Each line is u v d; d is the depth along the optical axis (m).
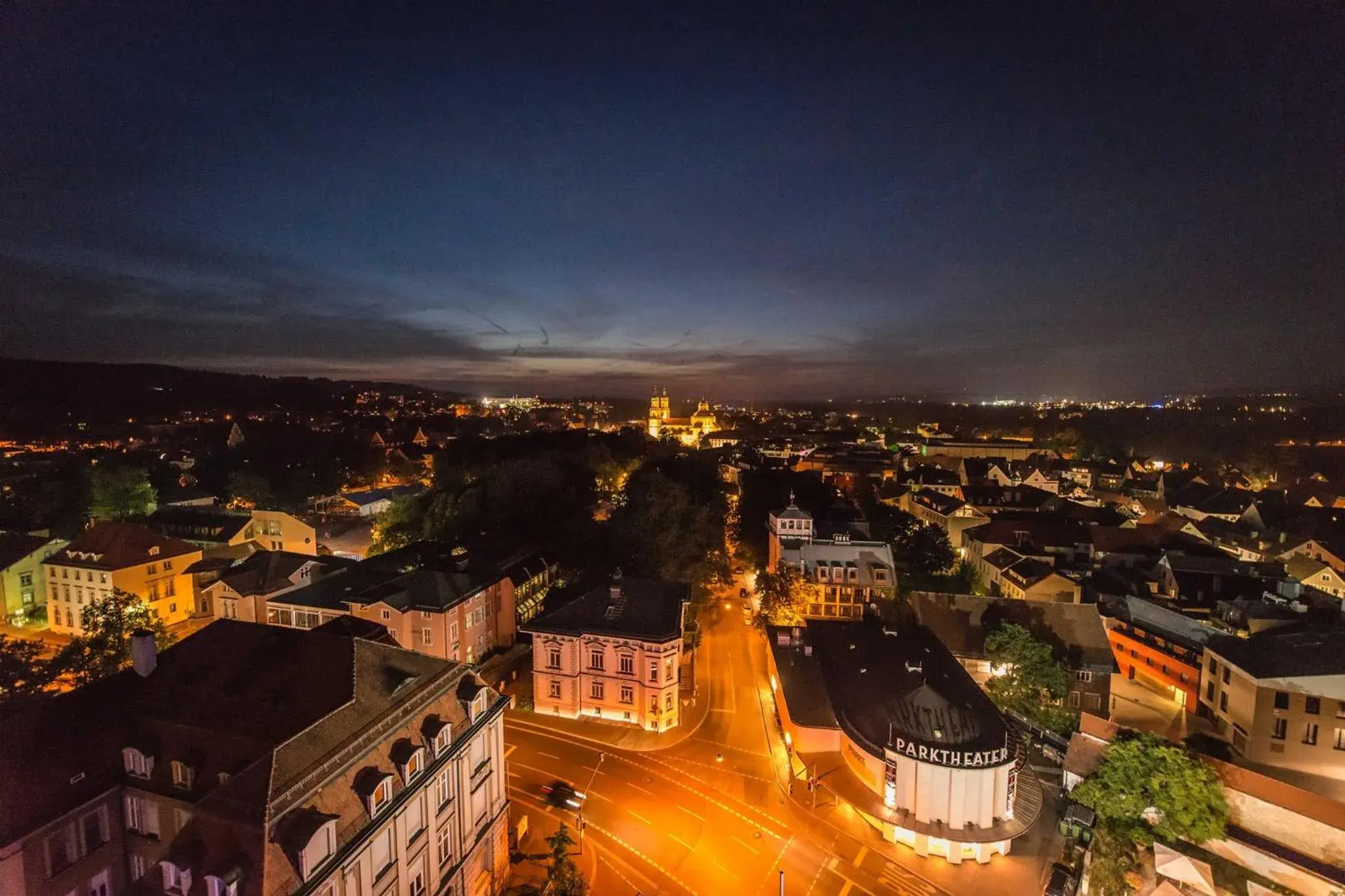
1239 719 67.25
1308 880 44.78
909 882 49.97
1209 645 73.62
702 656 89.81
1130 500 180.00
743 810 57.69
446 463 184.88
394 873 36.41
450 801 42.44
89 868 34.19
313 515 153.75
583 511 124.94
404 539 118.94
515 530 115.81
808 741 62.75
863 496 170.12
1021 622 79.69
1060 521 134.62
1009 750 53.06
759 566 126.75
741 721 72.44
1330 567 107.06
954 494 179.75
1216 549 113.19
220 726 35.72
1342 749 62.00
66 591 88.31
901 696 59.12
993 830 51.78
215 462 192.75
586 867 50.69
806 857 52.34
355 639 42.59
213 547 112.56
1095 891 46.91
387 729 38.03
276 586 86.06
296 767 32.56
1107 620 90.94
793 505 117.62
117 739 36.44
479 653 84.38
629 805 58.16
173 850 30.56
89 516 126.81
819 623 85.44
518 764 63.75
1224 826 48.28
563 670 72.69
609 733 69.75
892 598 97.69
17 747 34.38
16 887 31.31
